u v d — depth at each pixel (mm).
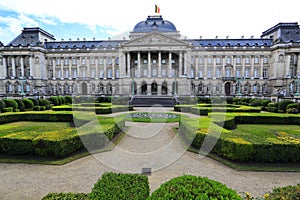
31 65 71125
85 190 6676
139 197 3857
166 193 3426
